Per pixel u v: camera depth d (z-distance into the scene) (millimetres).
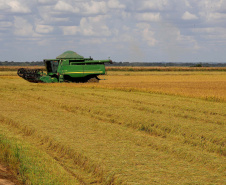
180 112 18078
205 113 18281
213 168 8742
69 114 17234
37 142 11883
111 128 13508
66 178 7906
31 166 8602
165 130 13617
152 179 7609
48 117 16266
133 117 15859
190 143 11539
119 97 25438
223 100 24375
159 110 18547
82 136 12039
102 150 10133
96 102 22609
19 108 19391
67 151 10344
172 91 30109
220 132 12664
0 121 15781
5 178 7789
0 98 24922
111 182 7789
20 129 13867
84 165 9141
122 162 8914
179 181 7500
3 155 9469
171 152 10234
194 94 27234
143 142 11430
